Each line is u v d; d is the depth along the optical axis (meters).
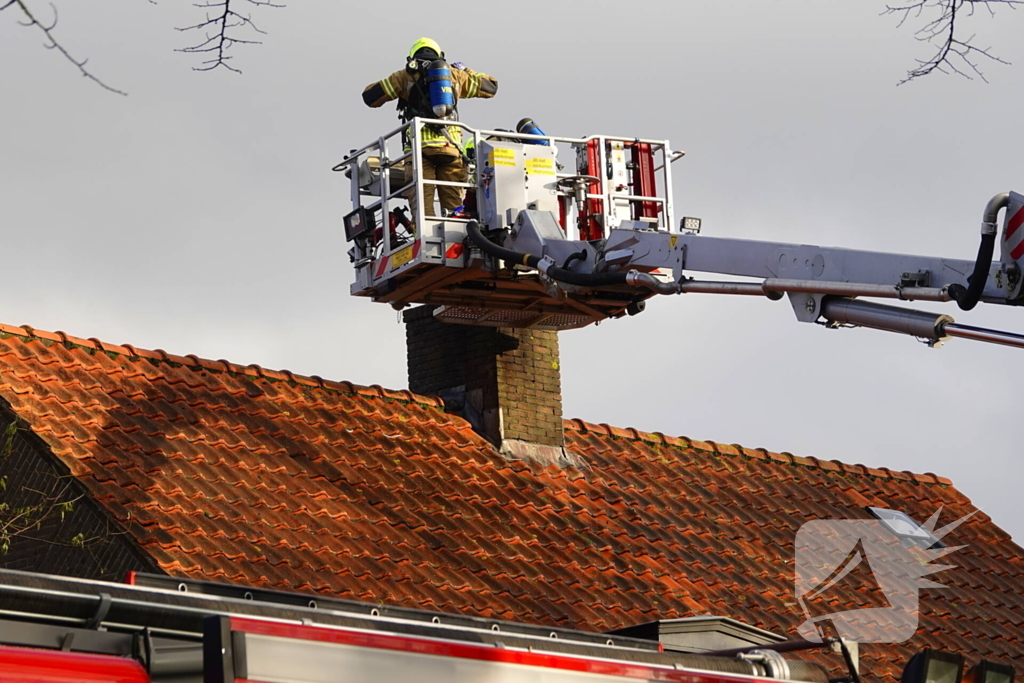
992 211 22.17
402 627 17.62
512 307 41.28
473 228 38.03
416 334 45.06
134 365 37.84
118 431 34.56
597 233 40.19
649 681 19.03
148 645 15.91
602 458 44.06
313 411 39.47
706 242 30.62
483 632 18.17
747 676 20.42
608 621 35.44
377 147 40.94
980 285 22.53
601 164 40.12
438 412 42.25
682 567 39.56
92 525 31.27
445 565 35.12
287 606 17.23
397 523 36.06
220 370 39.34
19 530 31.81
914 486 50.72
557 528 38.97
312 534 33.97
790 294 26.56
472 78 40.47
